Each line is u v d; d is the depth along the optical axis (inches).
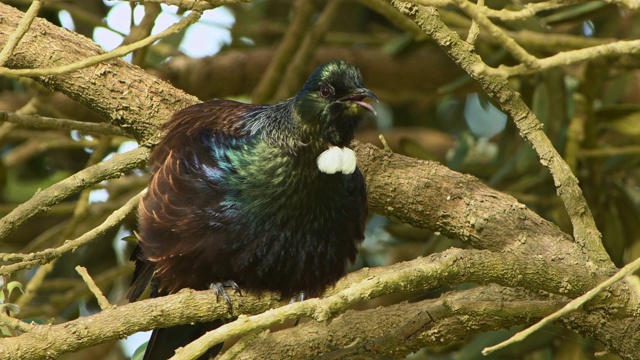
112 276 523.5
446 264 311.9
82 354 563.5
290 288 378.3
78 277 609.3
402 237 559.2
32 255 329.4
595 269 345.4
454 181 410.6
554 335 470.0
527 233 398.0
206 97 637.3
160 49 601.9
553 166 348.8
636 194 588.7
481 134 693.3
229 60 625.6
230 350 295.9
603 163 527.2
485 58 573.6
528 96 572.7
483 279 322.7
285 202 362.9
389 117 701.3
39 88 477.7
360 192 381.1
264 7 707.4
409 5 333.7
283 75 603.8
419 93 658.8
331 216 372.5
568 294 336.8
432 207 409.4
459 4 273.4
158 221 361.7
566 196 352.2
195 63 623.8
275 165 362.6
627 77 577.3
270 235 364.2
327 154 365.1
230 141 368.2
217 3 314.0
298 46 579.2
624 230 532.4
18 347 301.3
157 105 402.3
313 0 579.8
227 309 340.8
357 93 362.0
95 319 308.7
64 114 562.3
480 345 473.7
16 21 404.5
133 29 464.8
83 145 567.8
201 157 364.8
